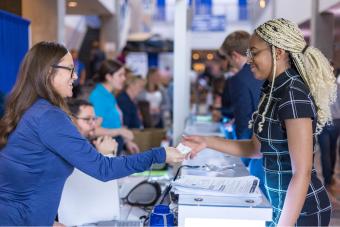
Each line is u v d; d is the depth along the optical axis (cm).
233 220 132
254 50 151
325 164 481
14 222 142
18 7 525
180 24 285
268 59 149
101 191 182
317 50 149
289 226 137
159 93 739
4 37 395
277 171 151
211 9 888
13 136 142
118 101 475
